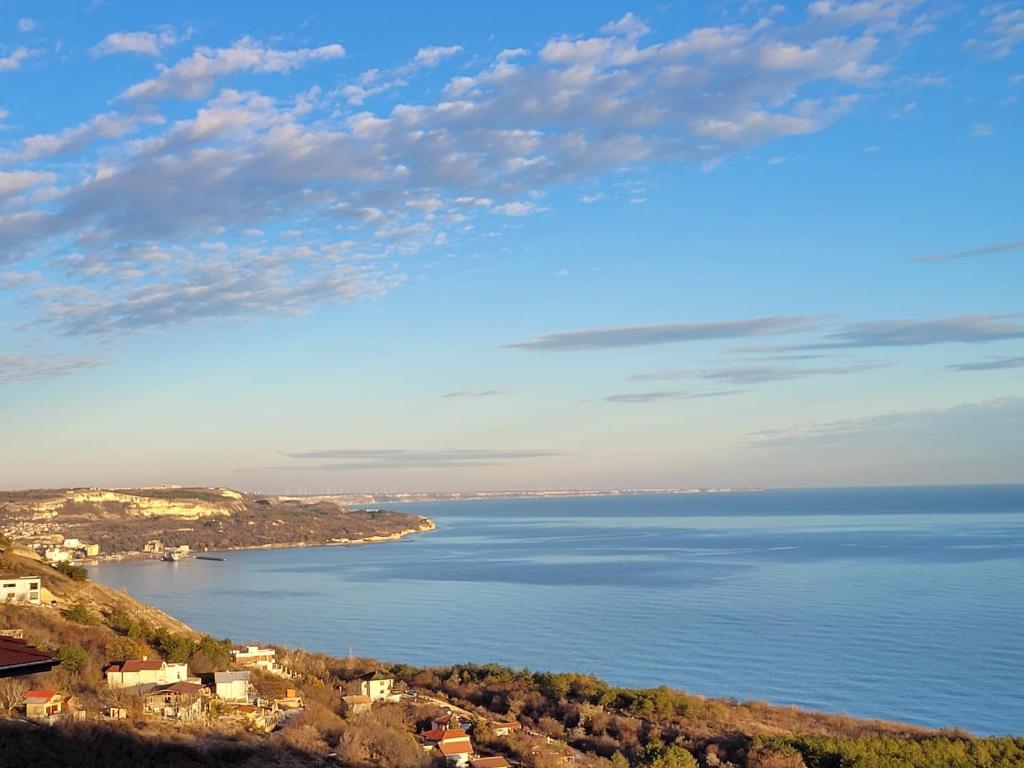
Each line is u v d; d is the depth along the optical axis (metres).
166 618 105.06
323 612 186.38
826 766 63.81
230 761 43.09
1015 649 132.75
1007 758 65.00
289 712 61.31
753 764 63.72
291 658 90.25
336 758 48.94
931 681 114.56
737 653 133.75
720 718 80.75
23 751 35.12
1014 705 103.25
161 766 38.97
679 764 62.53
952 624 153.50
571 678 93.94
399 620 173.62
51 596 86.56
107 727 42.62
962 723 96.75
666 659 131.00
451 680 94.25
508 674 98.19
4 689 48.59
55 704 46.22
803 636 145.75
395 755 51.91
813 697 107.75
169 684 61.19
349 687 80.56
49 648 61.41
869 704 104.19
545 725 76.56
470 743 64.06
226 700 61.84
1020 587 194.75
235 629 164.38
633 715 82.00
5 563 96.81
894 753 65.38
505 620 171.25
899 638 142.38
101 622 82.75
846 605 176.25
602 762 63.62
